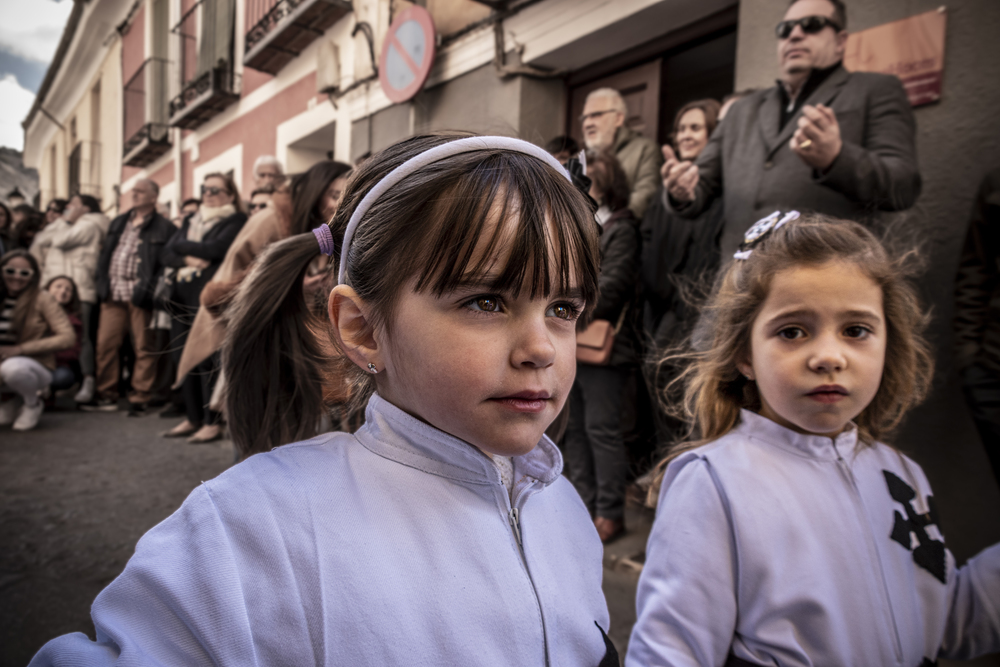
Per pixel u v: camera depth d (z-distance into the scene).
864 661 0.79
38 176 16.97
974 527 1.82
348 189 0.64
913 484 0.96
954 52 1.87
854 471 0.91
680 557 0.85
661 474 1.14
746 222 1.98
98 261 4.94
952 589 0.92
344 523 0.51
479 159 0.51
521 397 0.49
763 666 0.79
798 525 0.83
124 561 2.10
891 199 1.70
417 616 0.49
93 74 12.74
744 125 2.07
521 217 0.48
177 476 3.04
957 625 0.91
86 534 2.32
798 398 0.84
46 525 2.40
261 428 0.79
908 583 0.87
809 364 0.82
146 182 4.73
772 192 1.91
